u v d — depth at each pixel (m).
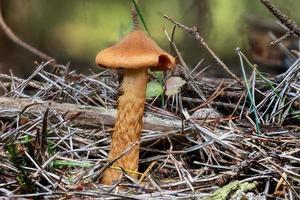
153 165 0.67
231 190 0.61
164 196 0.62
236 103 0.76
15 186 0.63
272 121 0.73
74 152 0.68
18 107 0.73
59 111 0.72
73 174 0.65
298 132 0.71
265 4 0.70
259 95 0.76
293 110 0.75
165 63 0.64
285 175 0.63
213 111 0.74
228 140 0.69
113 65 0.62
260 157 0.65
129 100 0.64
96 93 0.77
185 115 0.71
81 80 0.77
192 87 0.77
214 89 0.78
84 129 0.72
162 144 0.70
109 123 0.72
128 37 0.63
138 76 0.64
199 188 0.63
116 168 0.64
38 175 0.64
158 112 0.75
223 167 0.65
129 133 0.64
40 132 0.68
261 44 1.28
